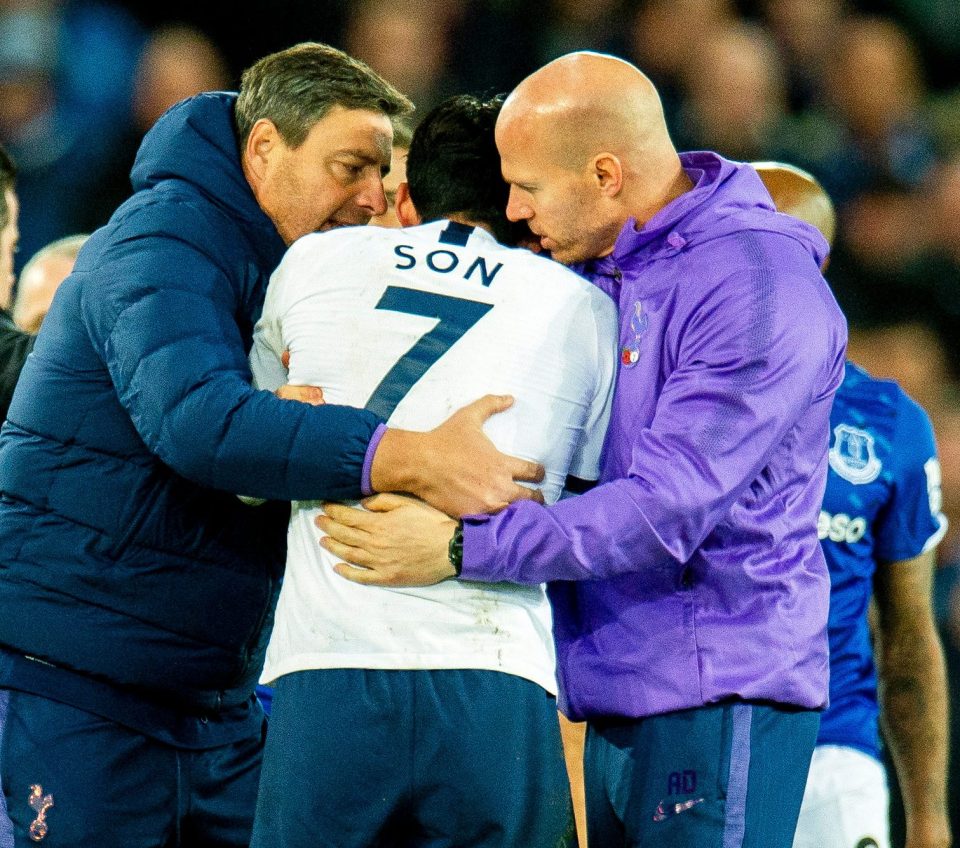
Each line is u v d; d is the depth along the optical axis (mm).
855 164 29469
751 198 11914
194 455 11375
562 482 11758
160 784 12797
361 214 13164
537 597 11602
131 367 11758
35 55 28547
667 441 11195
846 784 14250
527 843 11273
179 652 12633
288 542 11828
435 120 12109
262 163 12891
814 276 11602
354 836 11164
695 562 11609
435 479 11062
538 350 11477
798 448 11773
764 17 32062
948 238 27312
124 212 12609
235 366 11781
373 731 11086
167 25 30734
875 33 31453
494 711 11148
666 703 11625
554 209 11930
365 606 11188
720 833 11508
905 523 14695
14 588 12500
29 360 12906
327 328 11508
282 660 11422
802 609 11703
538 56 30797
